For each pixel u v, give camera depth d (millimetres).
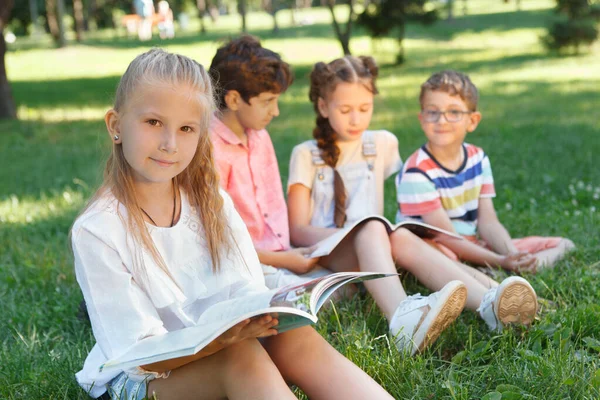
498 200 5473
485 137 8797
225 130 3541
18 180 7516
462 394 2395
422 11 19125
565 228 4383
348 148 3904
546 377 2480
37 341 3131
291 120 11258
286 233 3713
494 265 3633
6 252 4680
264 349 2283
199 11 42844
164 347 1961
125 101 2180
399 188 3832
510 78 15688
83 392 2574
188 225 2412
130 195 2281
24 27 50594
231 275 2467
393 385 2518
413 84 15375
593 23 20734
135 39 39344
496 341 2867
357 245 3180
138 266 2254
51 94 16859
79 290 3811
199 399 2211
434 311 2688
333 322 3121
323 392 2295
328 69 3697
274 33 35312
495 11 42781
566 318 2994
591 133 8703
